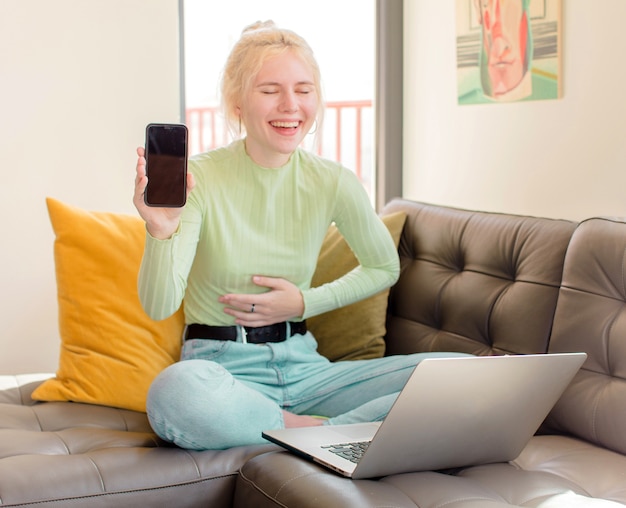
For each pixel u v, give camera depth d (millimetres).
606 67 2357
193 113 5809
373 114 3262
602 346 1835
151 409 1752
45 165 2791
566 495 1544
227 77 2051
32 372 2844
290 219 2074
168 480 1656
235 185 2033
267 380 2023
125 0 2818
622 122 2324
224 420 1757
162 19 2867
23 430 1870
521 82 2631
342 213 2154
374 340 2318
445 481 1579
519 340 2027
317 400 2053
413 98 3166
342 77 5340
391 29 3180
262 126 1967
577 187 2484
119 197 2881
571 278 1932
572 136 2484
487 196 2828
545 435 1921
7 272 2791
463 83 2881
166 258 1822
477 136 2850
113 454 1702
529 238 2105
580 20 2426
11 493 1537
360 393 2033
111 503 1603
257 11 5305
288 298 2043
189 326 2078
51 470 1606
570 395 1860
